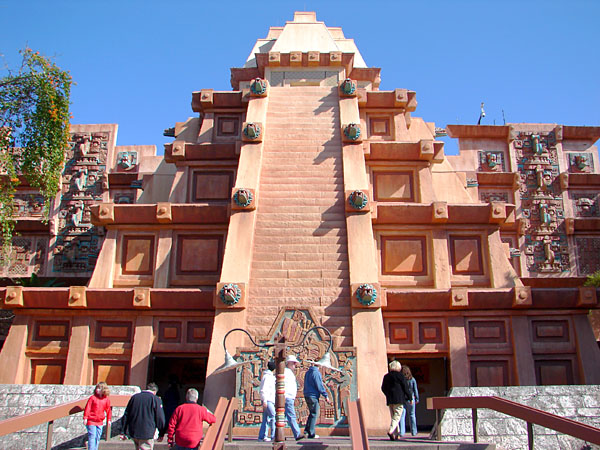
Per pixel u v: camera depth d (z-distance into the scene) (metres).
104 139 27.22
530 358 15.98
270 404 10.87
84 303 16.31
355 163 17.83
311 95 20.67
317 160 18.14
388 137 21.08
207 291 16.03
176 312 16.31
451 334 16.09
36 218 25.75
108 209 17.94
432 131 24.36
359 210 16.39
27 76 19.38
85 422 9.67
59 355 16.50
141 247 18.09
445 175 21.12
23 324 16.67
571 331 16.41
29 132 19.55
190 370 19.05
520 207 26.25
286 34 26.22
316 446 9.92
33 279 24.41
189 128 22.48
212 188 19.83
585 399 11.84
